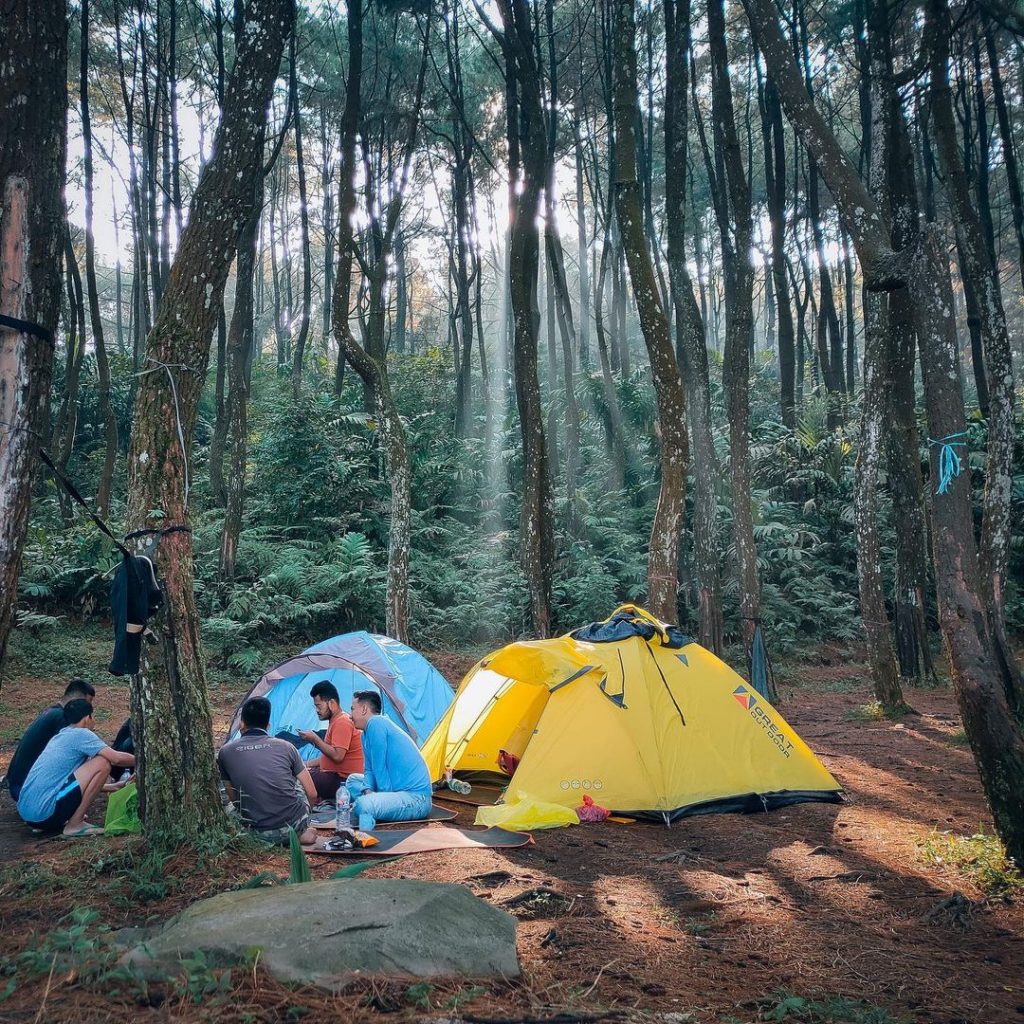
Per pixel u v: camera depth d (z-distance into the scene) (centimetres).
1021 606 1805
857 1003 375
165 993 318
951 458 582
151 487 571
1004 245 3341
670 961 417
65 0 445
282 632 1523
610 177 1848
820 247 2245
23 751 721
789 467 2014
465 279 2152
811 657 1683
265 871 516
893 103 1155
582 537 1831
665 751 727
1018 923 481
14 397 425
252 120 612
